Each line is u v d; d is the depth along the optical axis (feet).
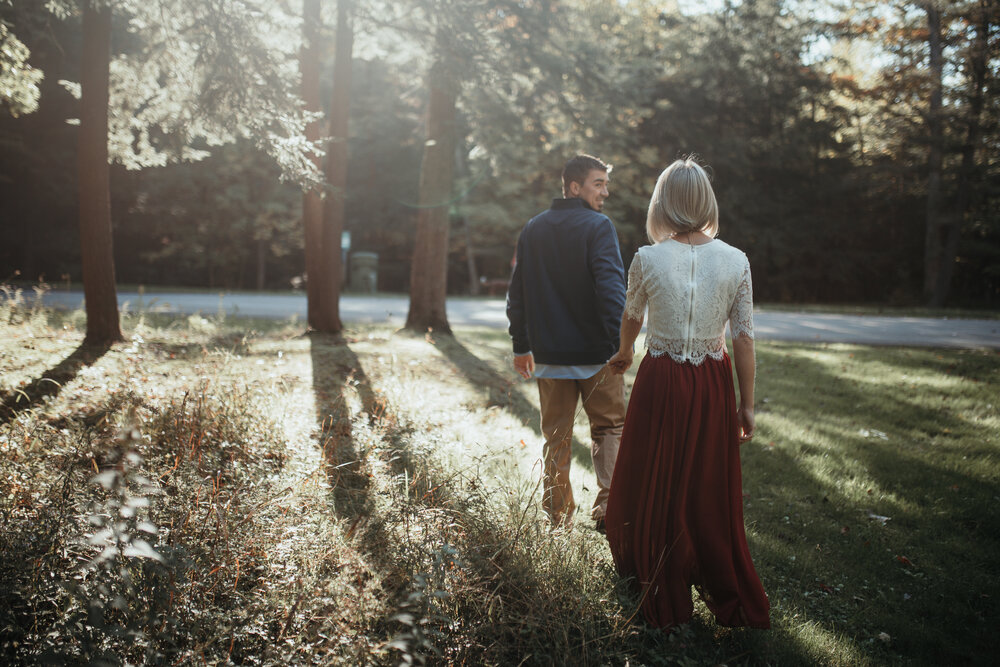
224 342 25.22
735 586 8.09
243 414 12.80
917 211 95.45
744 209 92.17
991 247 88.07
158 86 26.45
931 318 53.57
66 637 5.91
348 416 15.03
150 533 6.47
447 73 26.86
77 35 60.90
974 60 75.46
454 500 9.50
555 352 10.78
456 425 15.67
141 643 5.90
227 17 19.08
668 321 8.34
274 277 106.11
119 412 12.57
